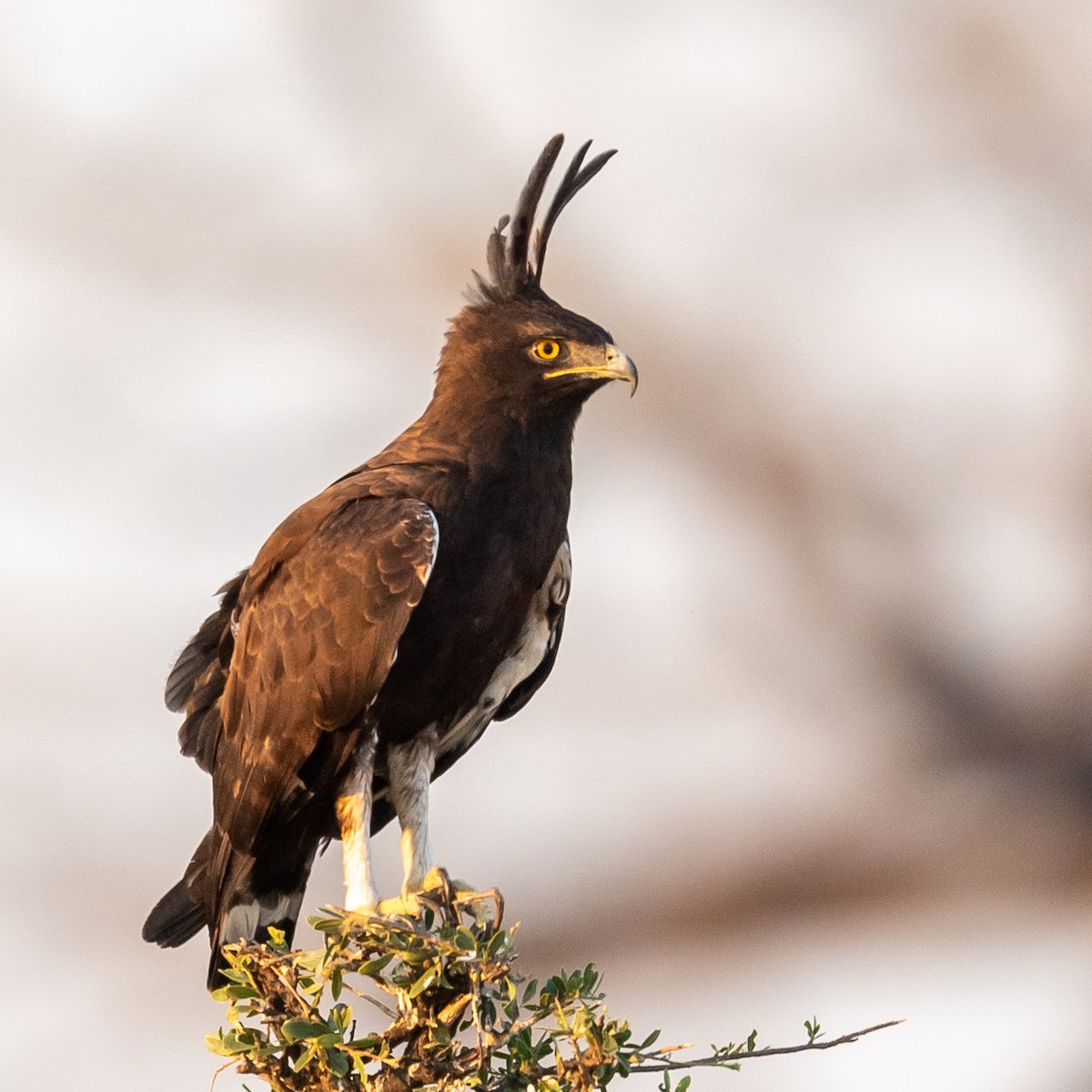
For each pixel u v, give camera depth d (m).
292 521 12.12
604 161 13.86
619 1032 8.49
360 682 11.49
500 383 12.55
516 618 12.27
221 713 12.29
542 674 13.00
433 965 8.87
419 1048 8.86
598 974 9.09
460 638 11.92
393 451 12.56
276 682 11.69
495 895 10.43
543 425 12.56
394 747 12.16
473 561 11.95
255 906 12.12
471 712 12.55
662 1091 8.59
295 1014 8.95
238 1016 8.90
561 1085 8.57
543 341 12.52
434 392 12.97
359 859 11.49
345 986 8.86
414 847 11.96
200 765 12.73
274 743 11.67
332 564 11.60
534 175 13.20
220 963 11.76
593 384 12.50
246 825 11.79
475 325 12.83
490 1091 8.65
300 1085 8.92
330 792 11.80
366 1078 8.76
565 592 12.69
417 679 11.88
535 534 12.30
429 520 11.66
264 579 12.05
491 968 8.78
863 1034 8.73
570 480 12.77
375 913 10.80
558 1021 8.63
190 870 12.37
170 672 12.84
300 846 12.09
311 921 9.04
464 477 12.12
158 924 12.41
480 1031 8.65
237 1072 8.99
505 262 13.16
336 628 11.51
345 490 12.10
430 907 10.63
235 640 12.22
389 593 11.47
